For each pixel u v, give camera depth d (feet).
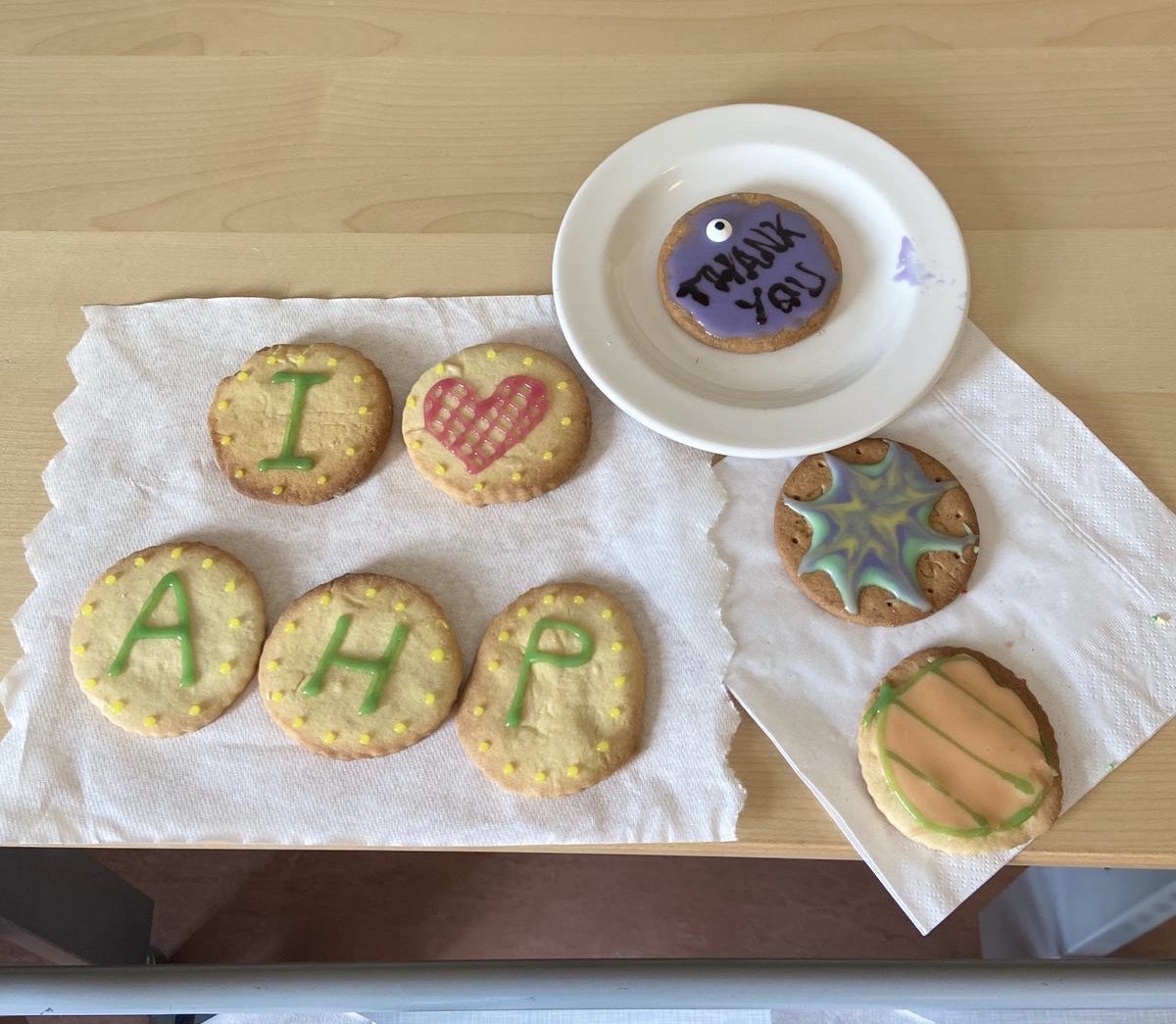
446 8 1.61
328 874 2.27
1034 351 1.39
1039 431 1.35
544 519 1.33
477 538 1.32
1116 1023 1.92
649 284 1.43
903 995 1.24
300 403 1.35
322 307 1.43
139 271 1.47
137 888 2.20
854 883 2.23
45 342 1.43
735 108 1.47
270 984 1.28
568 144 1.52
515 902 2.25
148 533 1.33
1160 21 1.57
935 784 1.16
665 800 1.20
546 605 1.27
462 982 1.27
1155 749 1.20
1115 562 1.28
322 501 1.34
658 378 1.33
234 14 1.62
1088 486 1.32
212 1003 1.28
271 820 1.20
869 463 1.33
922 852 1.17
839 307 1.40
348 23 1.61
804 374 1.37
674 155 1.45
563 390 1.35
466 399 1.35
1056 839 1.17
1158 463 1.33
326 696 1.22
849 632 1.26
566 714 1.21
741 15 1.59
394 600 1.27
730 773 1.21
